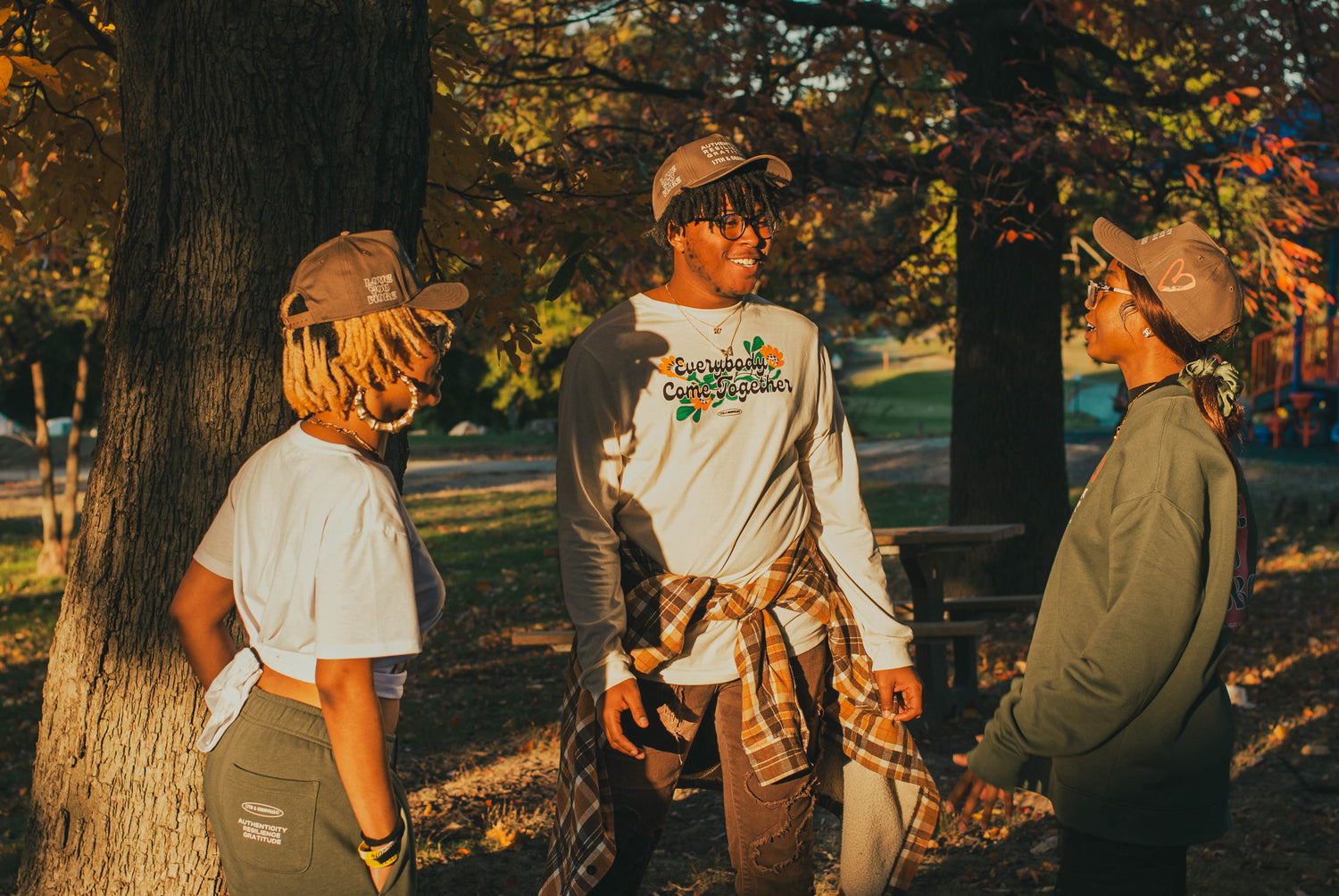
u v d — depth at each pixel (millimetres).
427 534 15680
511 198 4008
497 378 34781
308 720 1801
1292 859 3779
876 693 2611
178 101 2496
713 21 7820
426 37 2773
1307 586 8852
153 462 2516
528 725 5992
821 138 8547
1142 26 7613
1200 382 2004
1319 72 7520
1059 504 8773
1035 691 2000
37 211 4238
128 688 2506
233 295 2508
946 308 13156
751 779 2514
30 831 2582
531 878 3828
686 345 2445
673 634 2451
